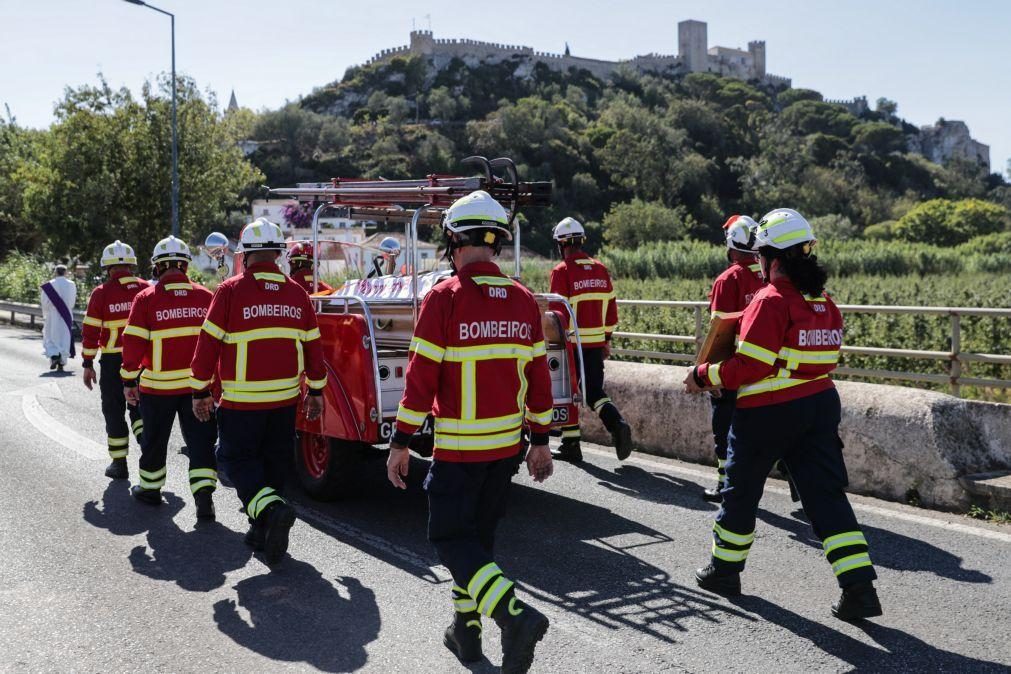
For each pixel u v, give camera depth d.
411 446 6.62
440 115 166.75
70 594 5.15
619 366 9.40
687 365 12.77
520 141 142.75
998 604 4.80
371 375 6.38
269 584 5.30
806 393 4.64
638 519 6.54
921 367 11.41
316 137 151.38
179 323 6.78
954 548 5.69
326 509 6.95
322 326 6.74
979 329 11.05
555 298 7.28
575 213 124.44
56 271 16.00
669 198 134.00
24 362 17.34
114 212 34.59
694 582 5.23
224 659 4.28
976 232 124.94
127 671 4.16
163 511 6.88
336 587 5.24
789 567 5.47
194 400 5.69
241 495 5.65
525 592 5.10
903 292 16.36
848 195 152.00
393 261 9.08
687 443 8.41
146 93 34.78
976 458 6.58
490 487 3.98
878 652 4.26
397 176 136.00
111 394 7.84
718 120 167.75
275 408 5.74
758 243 4.74
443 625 4.67
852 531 4.58
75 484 7.67
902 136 196.88
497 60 193.75
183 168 35.00
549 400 4.09
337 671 4.14
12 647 4.43
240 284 5.69
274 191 7.95
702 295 18.95
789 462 4.79
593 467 8.20
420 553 5.87
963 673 4.04
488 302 3.88
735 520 4.93
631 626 4.60
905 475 6.76
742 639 4.42
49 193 34.31
